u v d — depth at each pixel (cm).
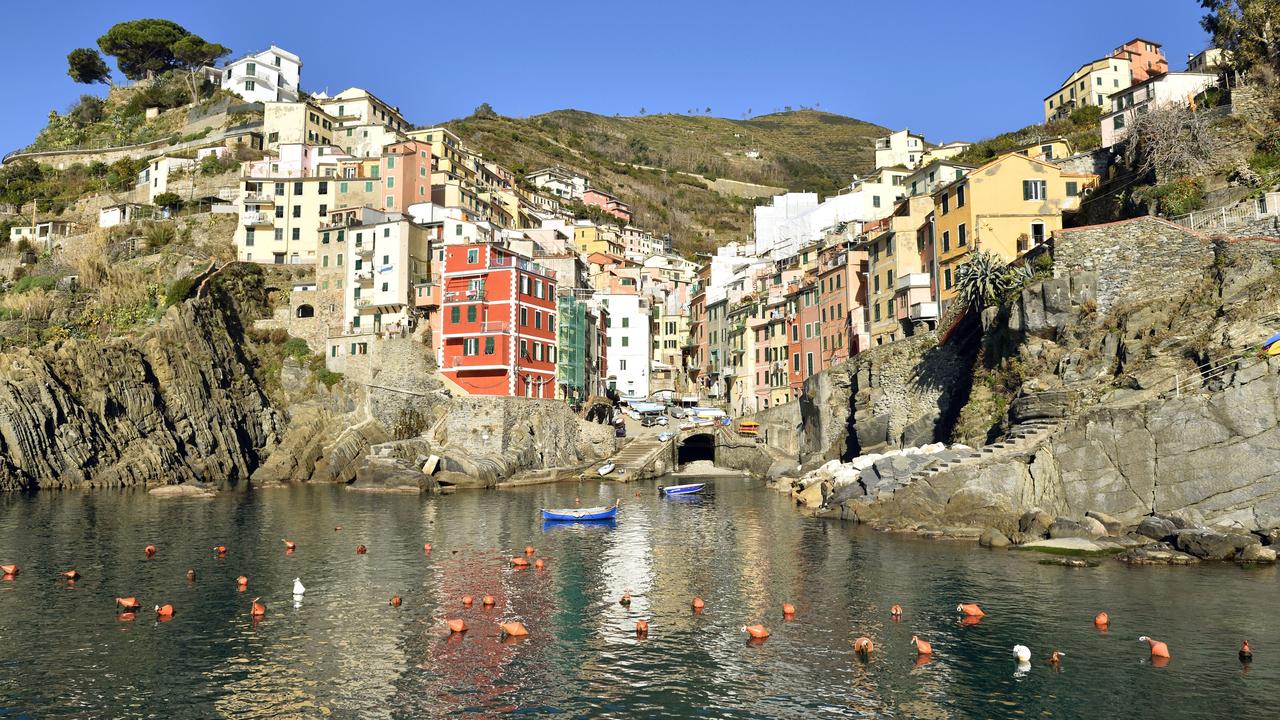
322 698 2591
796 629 3309
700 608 3612
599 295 14662
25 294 11631
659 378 15662
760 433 11675
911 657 2948
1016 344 6106
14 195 15812
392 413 10688
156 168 15275
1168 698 2542
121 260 12975
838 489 6781
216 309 11519
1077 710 2469
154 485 9250
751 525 6103
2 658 2958
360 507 7394
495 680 2747
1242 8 7962
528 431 10506
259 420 11019
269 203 13525
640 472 10788
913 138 16438
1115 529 4750
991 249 7838
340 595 3894
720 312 14762
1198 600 3522
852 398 9094
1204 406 4653
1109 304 5734
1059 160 8719
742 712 2488
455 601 3781
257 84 17912
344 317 11938
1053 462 5012
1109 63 16488
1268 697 2534
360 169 14062
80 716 2456
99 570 4441
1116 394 5138
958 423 6431
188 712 2481
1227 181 6288
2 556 4831
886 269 9494
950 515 5300
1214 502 4572
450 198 14388
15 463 8569
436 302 11519
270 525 6156
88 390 9400
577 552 5019
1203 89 9481
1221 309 5097
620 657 2977
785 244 14375
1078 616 3359
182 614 3541
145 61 19688
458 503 7800
